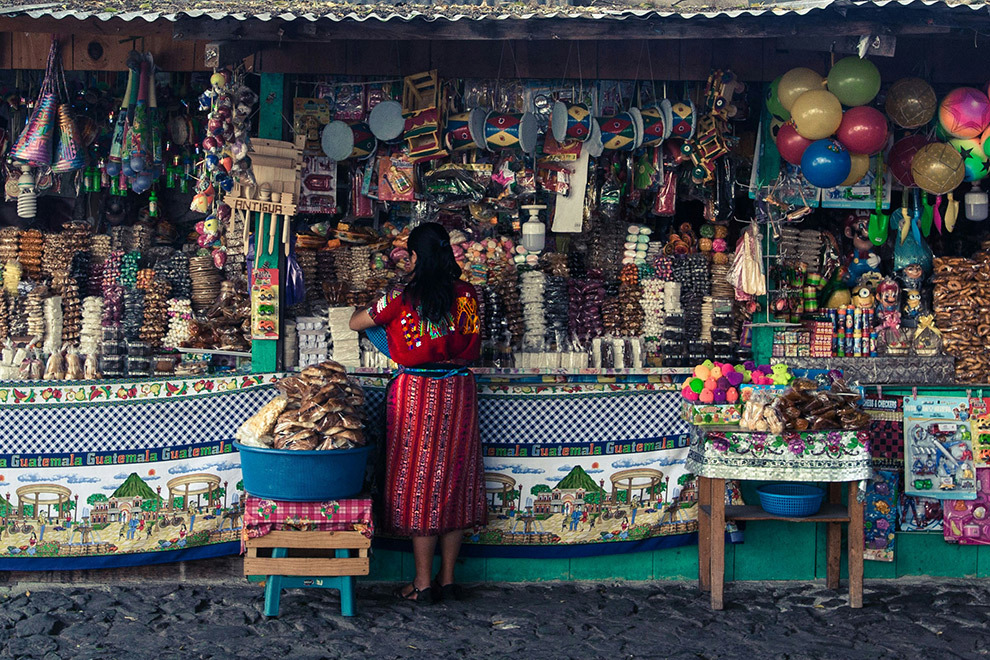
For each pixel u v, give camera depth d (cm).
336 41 490
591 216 539
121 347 545
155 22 423
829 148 468
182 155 554
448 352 448
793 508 459
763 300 527
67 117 513
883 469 509
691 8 459
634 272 538
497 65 497
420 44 494
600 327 538
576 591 483
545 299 527
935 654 402
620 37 423
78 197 607
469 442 458
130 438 472
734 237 568
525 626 431
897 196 571
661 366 527
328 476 425
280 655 393
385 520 459
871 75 462
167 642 405
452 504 456
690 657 396
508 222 555
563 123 489
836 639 418
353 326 462
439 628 427
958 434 504
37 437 468
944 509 506
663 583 499
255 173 472
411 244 450
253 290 482
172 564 484
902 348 526
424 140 495
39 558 470
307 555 460
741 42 499
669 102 499
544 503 495
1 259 567
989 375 516
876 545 505
